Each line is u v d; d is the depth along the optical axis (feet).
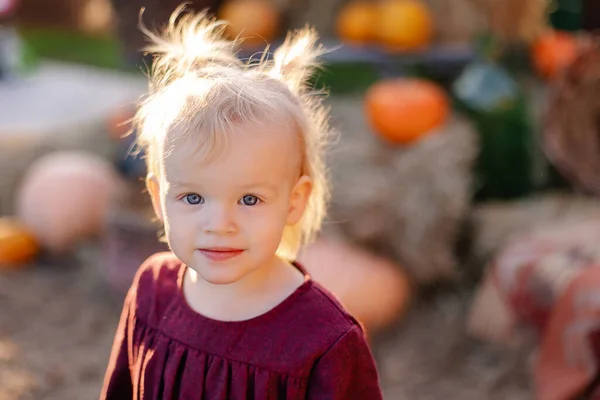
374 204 10.63
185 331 4.14
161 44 4.71
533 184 12.60
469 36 13.06
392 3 12.89
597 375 7.68
